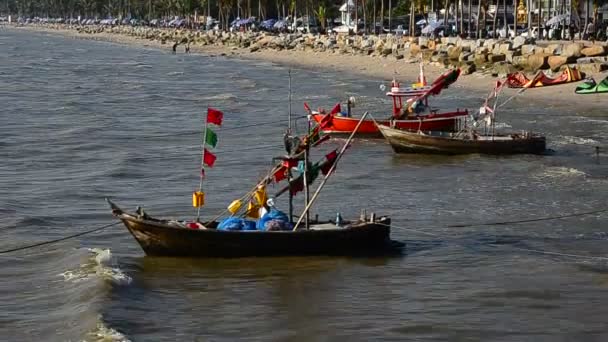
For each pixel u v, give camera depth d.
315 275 51.91
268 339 42.44
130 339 41.81
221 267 53.16
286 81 195.88
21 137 111.81
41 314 45.59
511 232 62.47
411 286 50.22
